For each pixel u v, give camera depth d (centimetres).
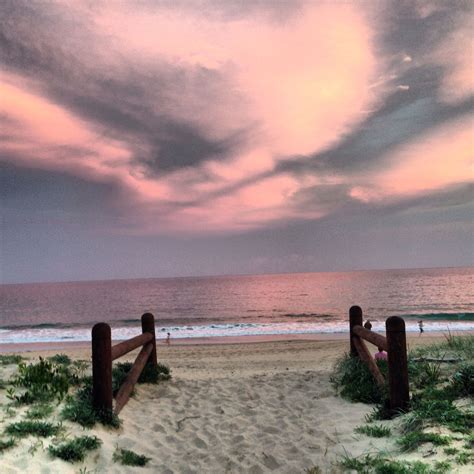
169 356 1534
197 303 6719
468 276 12050
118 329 3134
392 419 519
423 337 1989
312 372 893
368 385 661
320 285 10919
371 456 416
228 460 462
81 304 7244
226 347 1822
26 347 2212
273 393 729
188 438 534
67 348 2017
